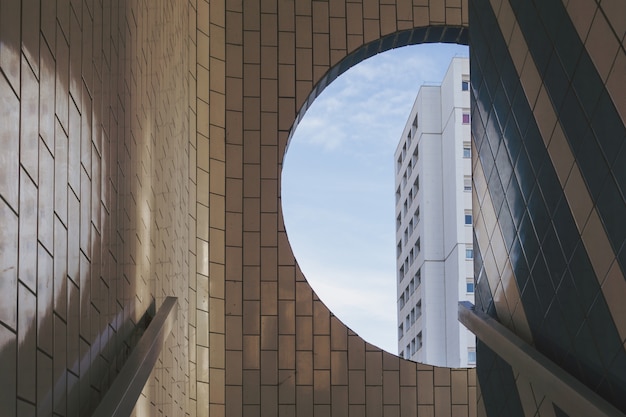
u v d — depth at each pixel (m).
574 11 5.48
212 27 11.02
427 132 52.91
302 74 11.12
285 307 10.48
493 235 7.40
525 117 6.42
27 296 2.97
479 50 7.68
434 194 52.25
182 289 9.07
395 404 10.44
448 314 50.31
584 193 5.39
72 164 3.69
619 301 4.96
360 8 11.41
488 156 7.47
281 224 10.67
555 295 5.96
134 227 5.61
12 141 2.79
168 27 7.88
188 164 9.87
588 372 5.48
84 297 3.96
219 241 10.52
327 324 10.52
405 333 56.34
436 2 11.50
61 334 3.48
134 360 4.71
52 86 3.33
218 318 10.34
